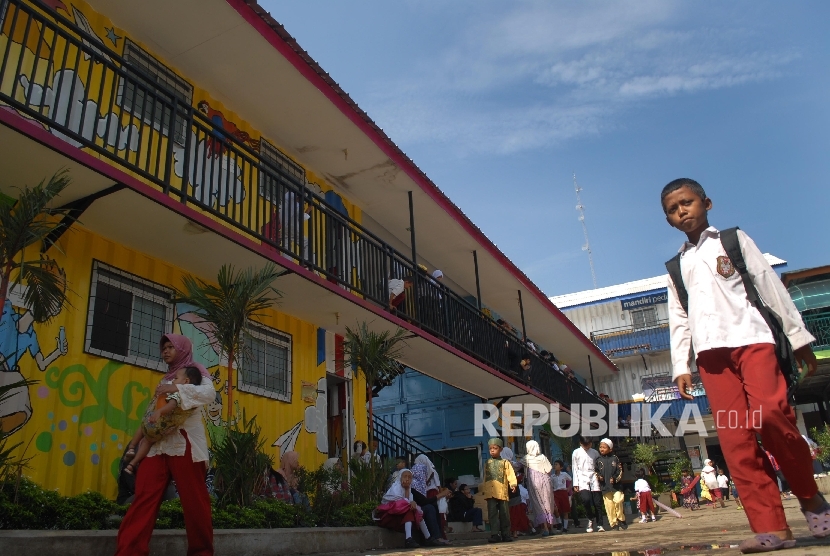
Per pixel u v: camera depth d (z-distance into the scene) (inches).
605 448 508.4
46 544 174.7
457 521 498.9
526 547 255.0
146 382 303.6
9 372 245.0
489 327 593.3
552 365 761.0
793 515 335.9
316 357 428.8
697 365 133.4
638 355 1157.7
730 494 845.2
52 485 253.1
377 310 416.5
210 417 329.7
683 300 138.6
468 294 732.0
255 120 420.2
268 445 369.7
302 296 382.9
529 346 701.9
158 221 288.2
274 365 393.4
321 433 417.7
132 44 342.0
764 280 127.5
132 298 307.6
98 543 189.3
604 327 1230.3
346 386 462.0
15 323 250.4
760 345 124.3
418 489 375.2
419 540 356.5
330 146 451.5
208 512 178.1
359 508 343.0
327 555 260.2
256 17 347.3
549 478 489.4
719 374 129.6
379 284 427.5
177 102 289.1
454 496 512.4
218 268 336.5
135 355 302.0
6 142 227.0
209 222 294.0
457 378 587.5
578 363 1032.8
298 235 361.1
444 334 503.8
